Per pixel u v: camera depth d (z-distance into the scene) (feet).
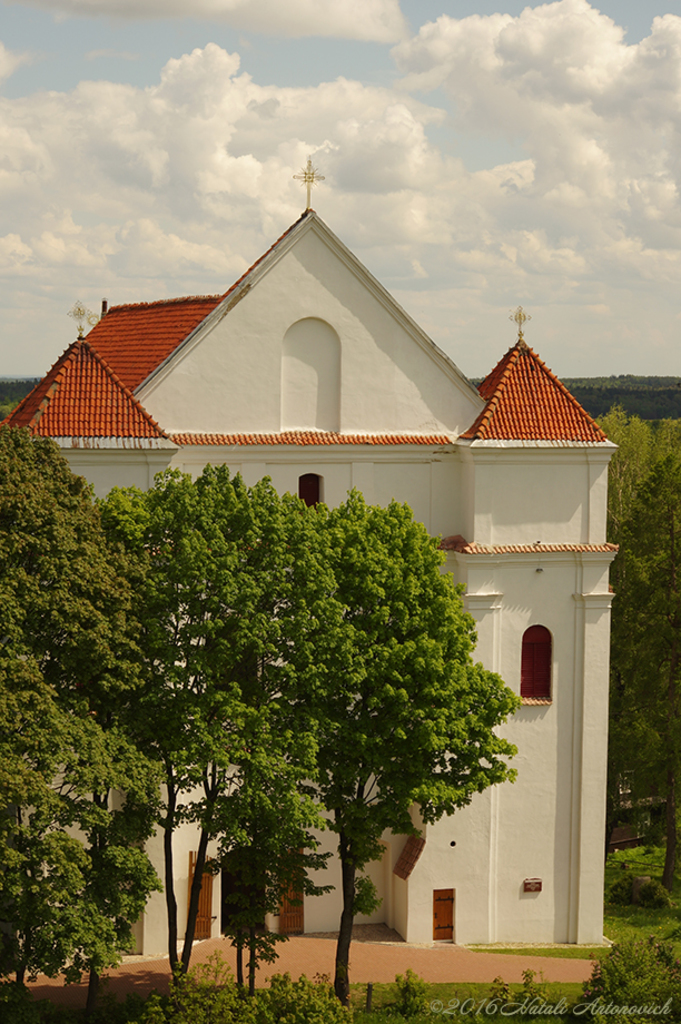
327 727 144.66
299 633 140.77
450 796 149.79
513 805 193.06
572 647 195.21
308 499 188.24
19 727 126.00
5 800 117.29
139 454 169.37
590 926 195.31
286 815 138.10
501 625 192.03
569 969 180.55
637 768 245.65
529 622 193.36
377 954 182.91
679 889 243.19
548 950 190.70
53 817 129.39
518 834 193.47
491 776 157.07
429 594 153.89
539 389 196.65
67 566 128.47
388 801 151.12
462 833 189.98
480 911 191.62
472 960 182.70
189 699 138.51
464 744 154.61
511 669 192.85
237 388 181.98
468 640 154.81
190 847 179.11
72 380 171.32
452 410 194.18
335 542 152.15
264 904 152.15
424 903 188.55
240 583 138.51
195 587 137.39
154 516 143.02
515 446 188.85
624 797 280.10
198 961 172.55
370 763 148.56
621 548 261.24
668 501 247.29
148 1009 137.90
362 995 165.78
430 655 148.25
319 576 143.43
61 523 130.21
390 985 170.09
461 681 152.15
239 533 143.33
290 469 185.37
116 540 142.92
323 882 190.70
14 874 122.93
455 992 167.02
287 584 142.41
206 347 179.63
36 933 129.70
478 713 155.63
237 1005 137.08
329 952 182.19
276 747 140.77
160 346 193.06
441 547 192.65
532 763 193.88
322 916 191.72
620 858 268.62
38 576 130.11
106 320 225.35
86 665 131.03
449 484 194.29
